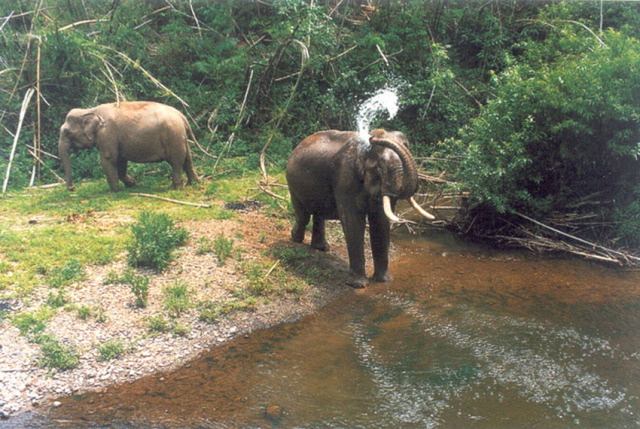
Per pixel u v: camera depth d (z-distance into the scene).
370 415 4.25
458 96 13.84
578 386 4.56
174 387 4.63
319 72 14.07
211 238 7.39
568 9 14.11
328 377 4.79
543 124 8.43
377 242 6.80
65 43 11.95
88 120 9.32
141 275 6.28
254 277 6.45
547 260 7.86
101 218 8.00
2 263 6.17
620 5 14.08
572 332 5.49
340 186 6.46
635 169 8.30
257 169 11.55
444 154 11.84
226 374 4.84
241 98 13.72
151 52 14.46
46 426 4.08
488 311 6.02
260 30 15.21
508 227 8.84
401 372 4.85
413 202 5.84
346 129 13.73
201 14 15.77
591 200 8.74
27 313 5.34
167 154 9.62
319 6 14.69
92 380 4.68
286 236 8.03
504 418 4.17
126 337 5.25
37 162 10.80
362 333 5.60
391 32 15.41
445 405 4.35
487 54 15.33
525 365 4.88
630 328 5.64
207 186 10.11
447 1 16.55
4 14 13.38
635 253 7.95
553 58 10.39
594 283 6.96
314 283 6.68
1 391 4.44
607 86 7.80
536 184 8.81
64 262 6.35
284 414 4.26
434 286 6.80
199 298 5.97
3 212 8.29
